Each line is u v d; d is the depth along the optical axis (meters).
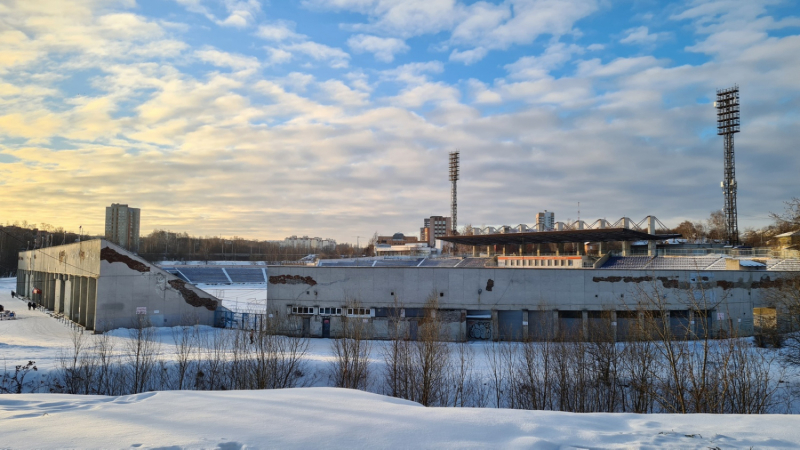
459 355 35.66
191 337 44.12
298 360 30.94
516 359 34.00
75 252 56.06
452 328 42.78
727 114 86.62
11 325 51.72
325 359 32.28
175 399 12.52
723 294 42.16
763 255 64.31
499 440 9.09
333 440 8.99
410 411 11.36
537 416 10.95
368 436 9.25
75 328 50.12
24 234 145.88
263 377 27.50
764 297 43.06
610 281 42.25
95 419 10.39
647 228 75.50
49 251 70.12
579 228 78.62
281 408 11.58
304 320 45.22
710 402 19.41
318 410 11.40
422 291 43.56
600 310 41.91
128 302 48.84
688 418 11.07
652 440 9.23
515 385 27.72
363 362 29.45
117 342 41.28
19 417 10.54
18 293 90.25
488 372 30.34
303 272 45.62
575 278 42.44
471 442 8.93
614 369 26.38
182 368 28.61
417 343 32.81
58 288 63.16
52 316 60.22
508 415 10.99
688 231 129.75
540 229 93.75
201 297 53.41
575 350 29.39
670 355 21.28
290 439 9.02
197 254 187.88
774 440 9.23
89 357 30.58
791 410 23.84
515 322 42.72
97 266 48.12
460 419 10.59
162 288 51.00
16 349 34.97
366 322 43.94
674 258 70.88
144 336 43.19
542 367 30.58
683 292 41.72
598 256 81.56
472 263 98.62
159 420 10.34
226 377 28.89
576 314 42.19
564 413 11.39
